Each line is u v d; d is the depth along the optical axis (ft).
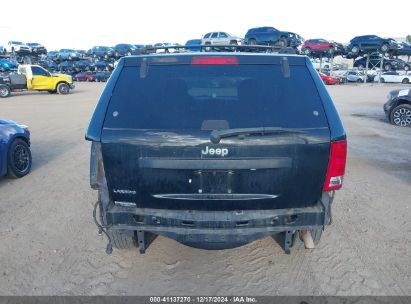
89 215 14.83
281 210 9.07
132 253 11.86
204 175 8.74
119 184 8.97
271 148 8.51
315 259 11.39
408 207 15.43
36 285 10.16
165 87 9.07
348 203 15.89
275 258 11.47
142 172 8.75
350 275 10.52
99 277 10.55
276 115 8.66
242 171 8.66
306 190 8.93
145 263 11.27
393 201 16.11
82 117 46.57
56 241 12.65
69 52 171.01
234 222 8.85
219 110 8.76
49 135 33.40
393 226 13.65
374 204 15.76
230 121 8.60
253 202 8.93
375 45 124.98
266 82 9.08
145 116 8.75
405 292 9.75
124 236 10.63
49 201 16.35
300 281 10.27
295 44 105.60
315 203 9.21
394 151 25.86
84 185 18.57
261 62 9.30
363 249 11.97
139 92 9.03
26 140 20.74
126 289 10.01
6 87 80.18
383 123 39.58
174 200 8.97
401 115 37.68
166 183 8.81
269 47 12.19
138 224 9.08
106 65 158.10
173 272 10.80
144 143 8.56
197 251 11.97
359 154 24.94
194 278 10.49
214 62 9.23
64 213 15.02
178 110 8.79
